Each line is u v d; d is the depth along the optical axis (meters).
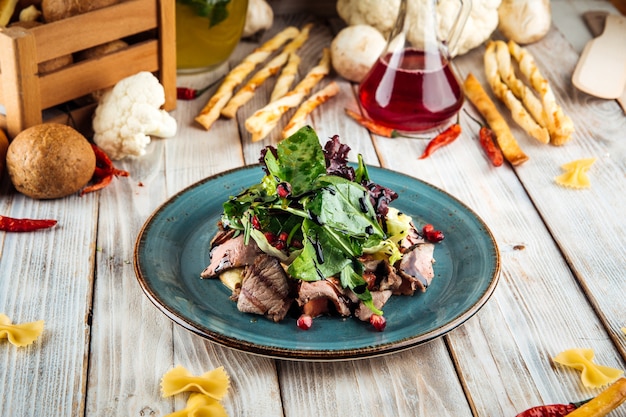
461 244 0.84
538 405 0.73
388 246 0.78
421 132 1.06
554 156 1.03
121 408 0.71
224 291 0.79
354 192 0.77
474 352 0.77
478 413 0.72
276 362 0.75
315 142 0.77
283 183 0.76
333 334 0.74
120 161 0.98
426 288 0.80
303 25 1.28
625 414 0.72
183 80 1.13
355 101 1.11
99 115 0.97
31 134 0.89
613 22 1.27
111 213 0.91
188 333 0.78
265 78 1.12
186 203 0.87
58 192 0.91
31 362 0.74
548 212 0.94
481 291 0.77
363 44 1.12
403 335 0.73
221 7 1.08
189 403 0.71
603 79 1.14
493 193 0.97
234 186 0.89
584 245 0.90
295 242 0.78
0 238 0.86
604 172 1.01
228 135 1.04
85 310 0.79
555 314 0.81
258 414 0.71
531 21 1.21
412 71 1.01
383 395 0.73
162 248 0.82
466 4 1.02
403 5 0.99
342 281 0.76
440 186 0.97
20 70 0.90
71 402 0.72
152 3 1.00
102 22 0.96
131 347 0.76
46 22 0.96
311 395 0.73
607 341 0.79
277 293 0.76
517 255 0.88
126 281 0.82
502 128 1.05
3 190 0.93
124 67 1.00
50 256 0.85
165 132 1.00
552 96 1.08
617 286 0.85
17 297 0.80
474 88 1.11
